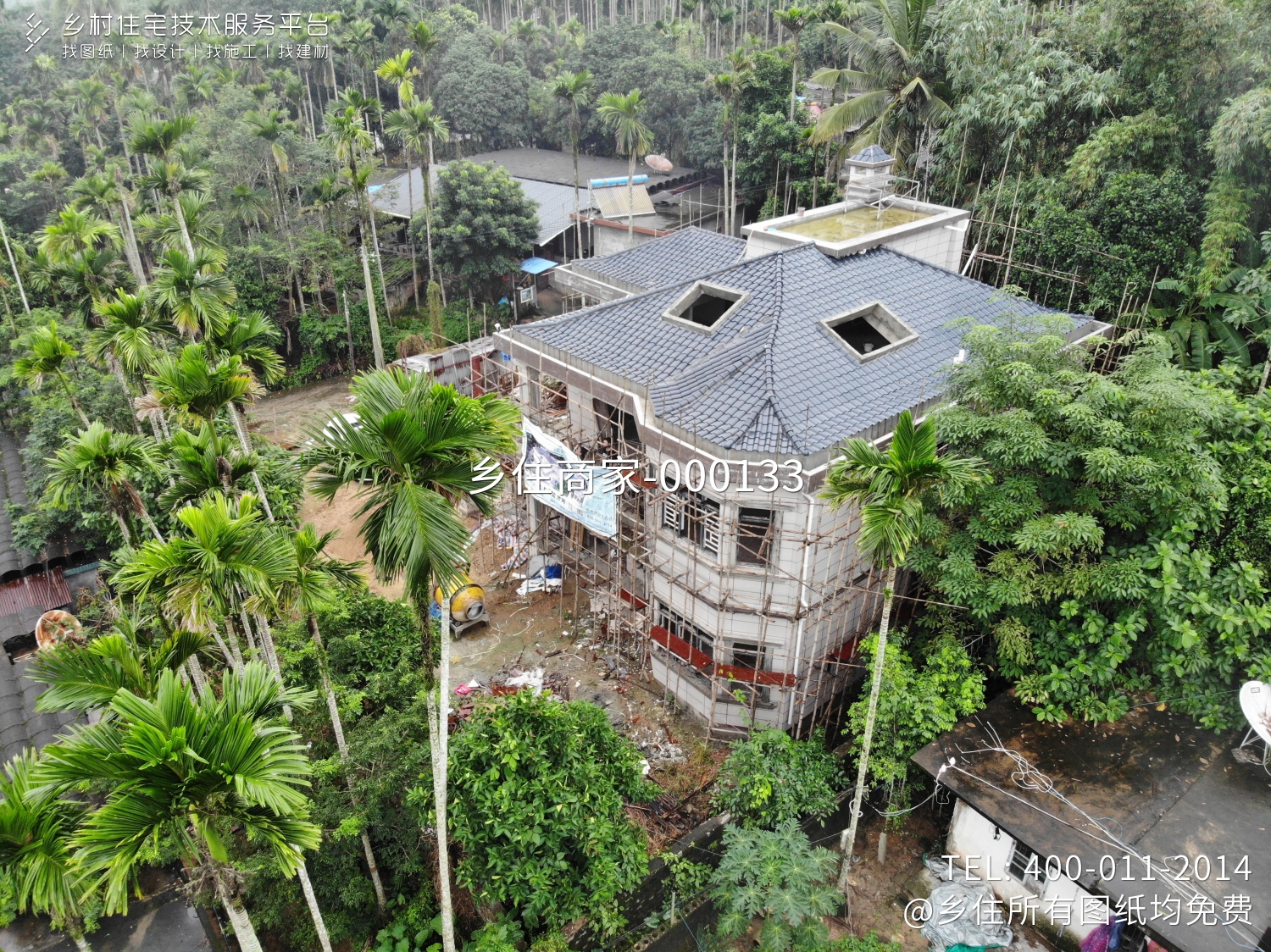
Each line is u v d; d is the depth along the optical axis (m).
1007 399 18.59
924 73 36.31
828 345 21.92
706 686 22.11
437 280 53.03
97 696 12.14
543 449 22.92
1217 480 16.97
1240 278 25.20
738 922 16.42
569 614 27.53
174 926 18.06
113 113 65.56
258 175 51.03
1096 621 17.70
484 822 16.41
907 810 19.06
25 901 10.51
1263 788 16.59
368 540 12.82
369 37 62.06
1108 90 29.28
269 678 11.37
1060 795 16.62
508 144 69.94
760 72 47.62
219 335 19.16
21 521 30.33
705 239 29.95
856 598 21.86
